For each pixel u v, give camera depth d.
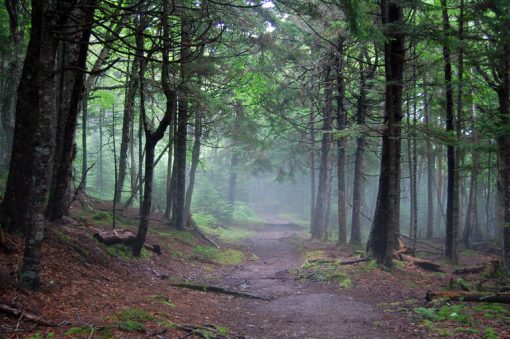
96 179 34.44
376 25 13.18
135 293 9.22
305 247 23.50
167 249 16.31
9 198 8.94
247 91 22.91
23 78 8.90
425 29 12.50
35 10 7.18
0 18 17.23
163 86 12.05
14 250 8.23
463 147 14.05
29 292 6.99
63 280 8.30
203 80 18.59
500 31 12.95
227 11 9.43
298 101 21.36
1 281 6.82
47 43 7.10
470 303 9.47
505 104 15.47
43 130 7.03
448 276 14.68
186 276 13.48
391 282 12.54
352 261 15.28
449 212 19.69
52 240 9.95
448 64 16.67
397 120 14.80
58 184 11.50
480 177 30.89
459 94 16.64
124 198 32.22
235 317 8.96
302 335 7.64
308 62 19.91
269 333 7.80
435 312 8.66
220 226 34.41
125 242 12.97
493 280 13.45
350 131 14.09
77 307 7.27
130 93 15.32
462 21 14.52
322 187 28.55
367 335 7.50
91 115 28.78
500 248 24.84
